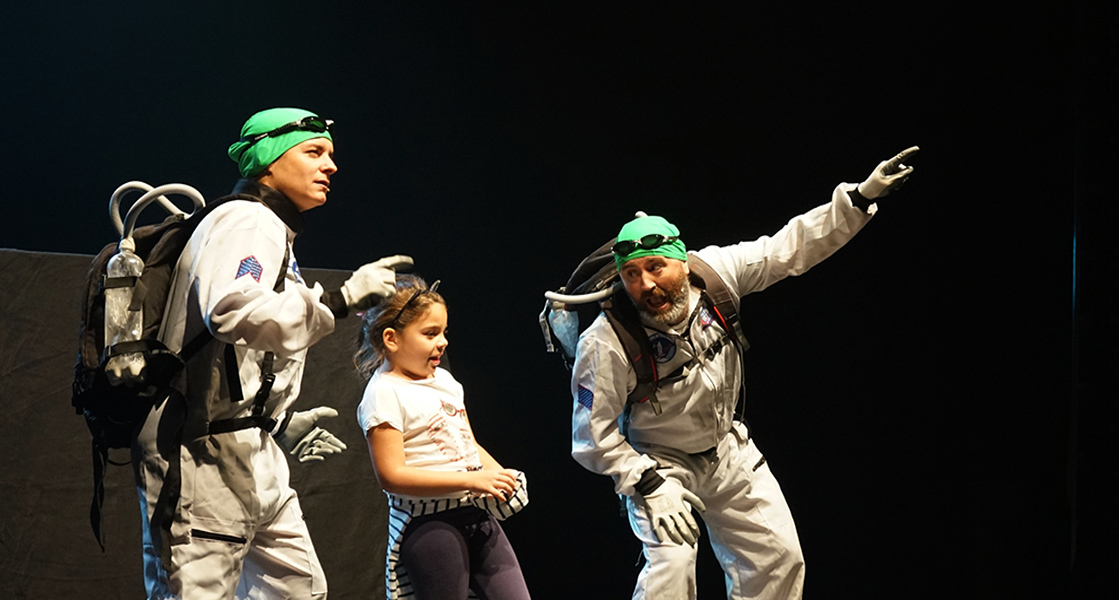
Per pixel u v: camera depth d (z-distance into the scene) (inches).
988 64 181.0
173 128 195.2
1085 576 142.3
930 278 188.1
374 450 98.3
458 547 97.5
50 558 111.3
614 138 203.8
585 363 113.7
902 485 188.4
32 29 188.9
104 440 89.5
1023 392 180.4
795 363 197.0
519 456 202.7
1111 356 141.9
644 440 118.6
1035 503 174.2
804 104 194.5
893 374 190.5
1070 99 174.1
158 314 87.4
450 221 207.2
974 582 175.9
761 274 122.3
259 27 199.5
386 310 102.3
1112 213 142.5
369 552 134.8
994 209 182.4
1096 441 142.5
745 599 119.3
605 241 203.8
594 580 195.2
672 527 109.5
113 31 192.4
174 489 84.0
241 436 88.5
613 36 202.8
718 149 199.6
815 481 193.6
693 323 114.8
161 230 91.0
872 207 117.8
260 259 85.3
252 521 88.9
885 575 186.4
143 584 117.3
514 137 206.5
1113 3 141.4
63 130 190.2
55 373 112.8
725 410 117.3
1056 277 176.9
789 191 196.1
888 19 188.1
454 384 105.6
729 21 197.8
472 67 205.9
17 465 109.9
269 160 93.7
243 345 82.2
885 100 189.0
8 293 110.4
